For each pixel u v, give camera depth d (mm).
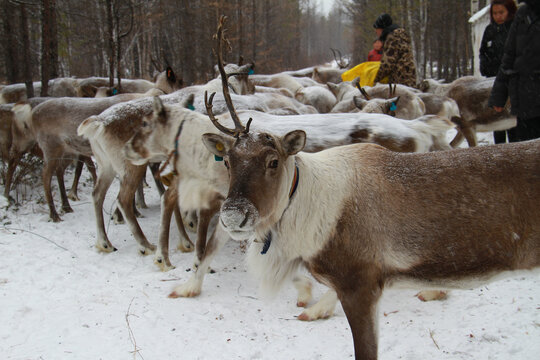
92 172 6941
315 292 3916
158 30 20797
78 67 19609
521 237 2438
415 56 19500
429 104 7508
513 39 4391
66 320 3404
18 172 6961
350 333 3211
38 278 4133
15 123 6242
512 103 4473
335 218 2633
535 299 3377
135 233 4828
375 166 2746
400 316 3395
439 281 2615
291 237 2736
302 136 2506
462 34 21797
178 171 4199
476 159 2611
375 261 2596
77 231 5453
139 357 2959
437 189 2578
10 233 5199
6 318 3422
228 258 4734
